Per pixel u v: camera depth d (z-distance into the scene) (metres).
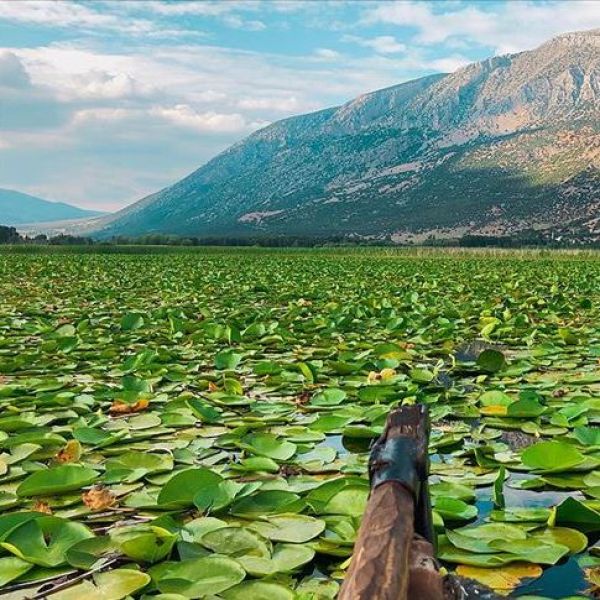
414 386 4.14
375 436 3.41
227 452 3.20
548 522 2.29
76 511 2.49
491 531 2.24
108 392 4.30
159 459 2.97
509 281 14.48
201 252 41.56
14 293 11.52
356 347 5.85
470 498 2.56
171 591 1.87
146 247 43.66
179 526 2.29
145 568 2.06
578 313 8.34
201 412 3.63
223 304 9.41
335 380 4.67
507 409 3.66
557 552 2.07
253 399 4.22
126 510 2.51
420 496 1.51
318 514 2.40
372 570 1.23
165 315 8.06
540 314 8.02
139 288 12.76
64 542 2.19
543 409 3.65
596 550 2.13
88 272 17.73
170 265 22.25
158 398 4.16
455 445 3.29
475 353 5.95
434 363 5.50
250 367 5.18
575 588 1.95
